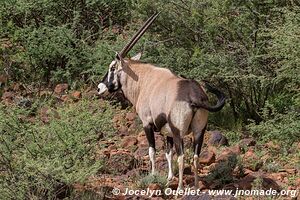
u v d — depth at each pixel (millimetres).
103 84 17766
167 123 15602
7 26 25938
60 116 17016
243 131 20766
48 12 26203
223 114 21672
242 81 21141
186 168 17172
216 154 18656
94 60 24297
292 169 17406
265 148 19078
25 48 25688
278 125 18938
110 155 18297
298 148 18562
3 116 15977
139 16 22500
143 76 16906
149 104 16203
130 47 17625
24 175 14898
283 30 19094
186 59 21703
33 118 20734
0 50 26312
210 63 20859
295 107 19703
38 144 15492
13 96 24078
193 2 22078
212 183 16438
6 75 25484
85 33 25625
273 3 21078
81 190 15477
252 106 21359
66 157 15406
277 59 20656
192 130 15359
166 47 22359
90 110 19078
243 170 17000
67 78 24984
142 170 17359
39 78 25516
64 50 24750
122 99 23391
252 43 21234
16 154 15461
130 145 19625
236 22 21281
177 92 15328
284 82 20797
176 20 22188
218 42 21938
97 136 17062
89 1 25531
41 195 14891
